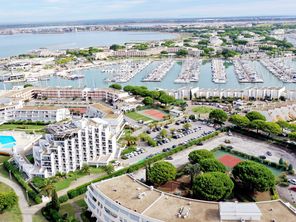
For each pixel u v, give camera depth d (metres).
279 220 199.25
